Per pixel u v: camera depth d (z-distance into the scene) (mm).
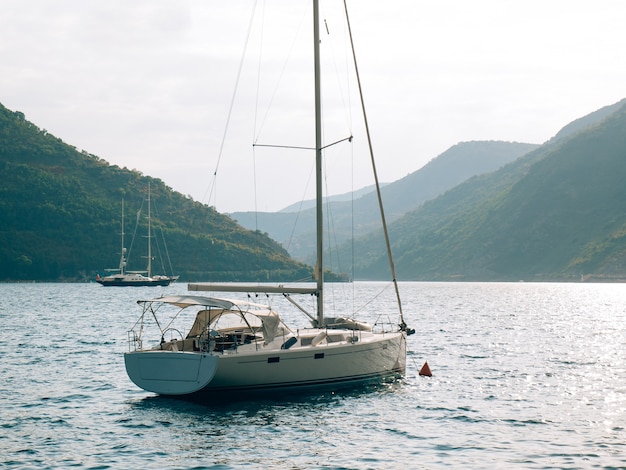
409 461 15734
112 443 17078
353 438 17625
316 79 24719
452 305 91500
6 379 26391
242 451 16406
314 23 24781
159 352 20516
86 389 24266
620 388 24656
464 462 15648
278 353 21203
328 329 25688
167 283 168375
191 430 18219
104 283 163000
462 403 21969
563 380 26438
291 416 19781
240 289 23344
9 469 15047
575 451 16484
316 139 24672
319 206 24609
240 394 21016
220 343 21312
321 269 24578
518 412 20688
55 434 17938
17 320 58594
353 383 23406
